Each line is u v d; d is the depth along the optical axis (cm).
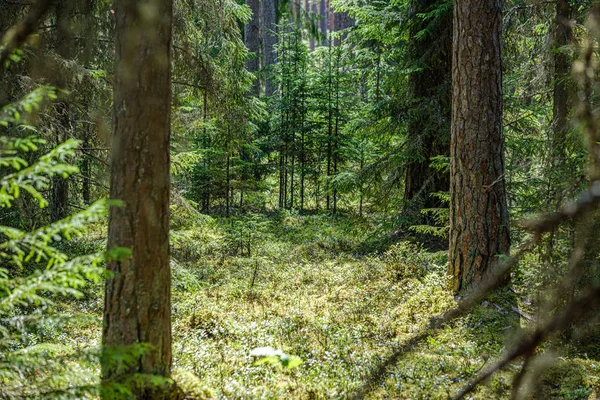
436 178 1046
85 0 677
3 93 566
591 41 101
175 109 944
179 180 1438
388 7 1088
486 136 707
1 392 259
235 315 715
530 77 930
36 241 253
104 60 765
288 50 1719
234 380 489
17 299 266
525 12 863
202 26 875
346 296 793
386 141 1232
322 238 1240
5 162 249
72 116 798
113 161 379
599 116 97
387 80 1117
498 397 120
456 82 728
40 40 625
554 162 494
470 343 570
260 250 1115
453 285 731
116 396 257
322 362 548
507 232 709
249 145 1441
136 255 377
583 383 418
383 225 1074
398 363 509
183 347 588
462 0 712
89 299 729
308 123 1720
